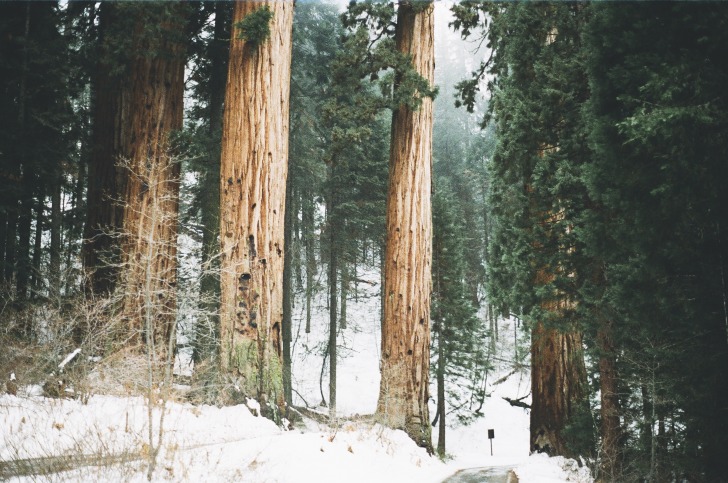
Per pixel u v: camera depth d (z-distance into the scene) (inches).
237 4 414.3
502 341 1418.6
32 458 196.1
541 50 485.4
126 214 432.8
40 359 298.0
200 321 317.4
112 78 493.4
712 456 255.8
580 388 516.7
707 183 219.6
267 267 381.4
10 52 505.4
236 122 395.2
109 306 348.5
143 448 207.0
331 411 452.4
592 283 406.0
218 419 321.7
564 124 461.1
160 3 430.0
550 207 437.7
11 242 486.9
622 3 272.1
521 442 1046.4
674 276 258.1
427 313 468.1
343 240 917.8
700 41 222.7
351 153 877.8
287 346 786.8
